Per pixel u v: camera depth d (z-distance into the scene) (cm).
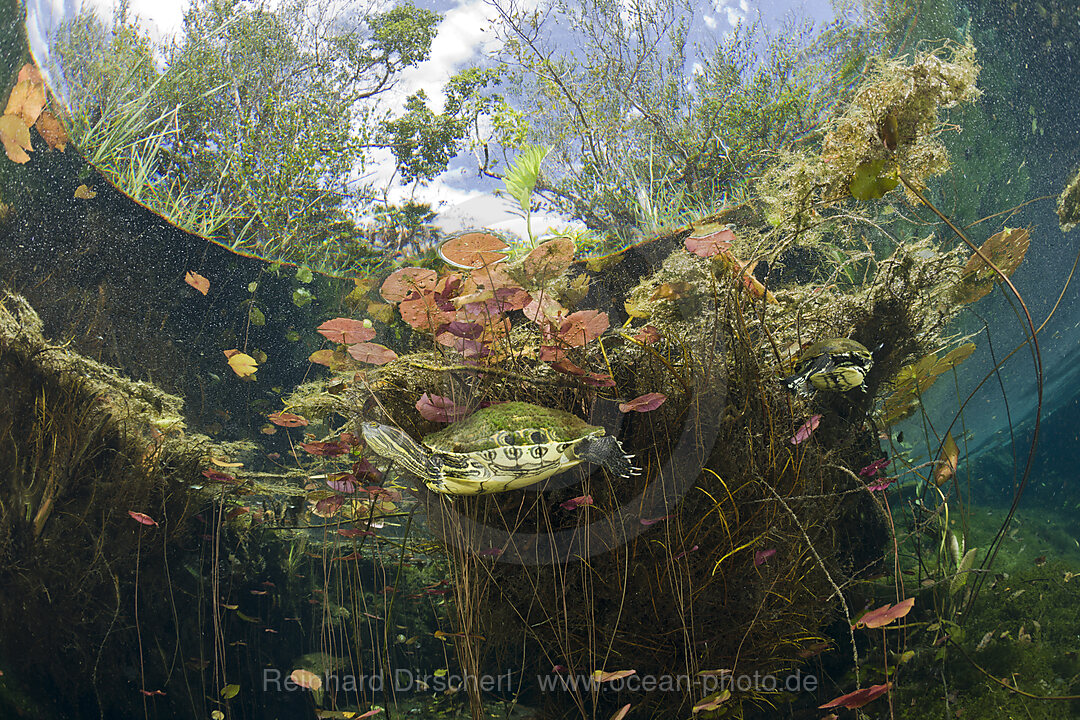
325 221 238
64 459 268
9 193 268
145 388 273
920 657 247
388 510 238
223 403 287
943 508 282
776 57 222
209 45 237
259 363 279
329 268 243
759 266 252
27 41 257
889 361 239
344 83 227
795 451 213
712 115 219
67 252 268
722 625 212
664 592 209
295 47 226
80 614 269
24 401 268
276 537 331
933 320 249
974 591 273
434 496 214
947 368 254
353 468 214
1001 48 257
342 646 300
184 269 260
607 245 221
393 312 229
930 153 204
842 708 230
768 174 215
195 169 250
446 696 273
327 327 200
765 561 207
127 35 245
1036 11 256
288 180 237
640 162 219
